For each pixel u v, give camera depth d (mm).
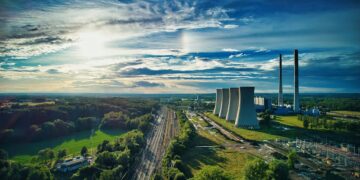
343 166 99375
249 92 190875
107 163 100375
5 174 86125
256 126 189750
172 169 89250
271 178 74250
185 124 180750
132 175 96375
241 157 113125
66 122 186375
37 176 82750
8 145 148625
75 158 110500
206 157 114188
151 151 130500
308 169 95938
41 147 145125
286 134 163000
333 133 165250
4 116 161375
